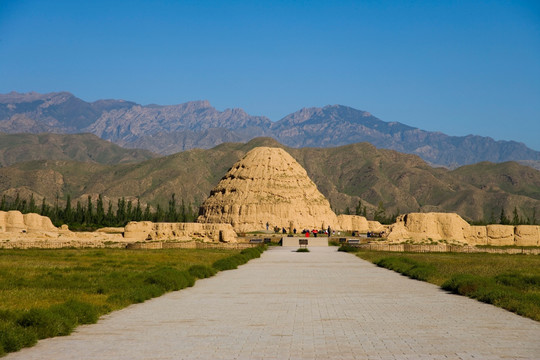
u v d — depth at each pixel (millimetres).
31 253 60156
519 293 26672
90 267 44062
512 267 43969
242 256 53156
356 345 16781
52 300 25875
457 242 76125
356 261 54938
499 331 18938
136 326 20203
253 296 28453
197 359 15188
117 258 53906
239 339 17766
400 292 30062
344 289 31453
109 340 17781
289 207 148000
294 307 24609
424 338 17781
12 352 16188
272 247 86500
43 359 15359
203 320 21359
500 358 15109
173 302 26516
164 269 36344
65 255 57688
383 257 56312
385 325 20109
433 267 41125
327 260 56531
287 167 162000
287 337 18031
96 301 25391
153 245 76312
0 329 17047
